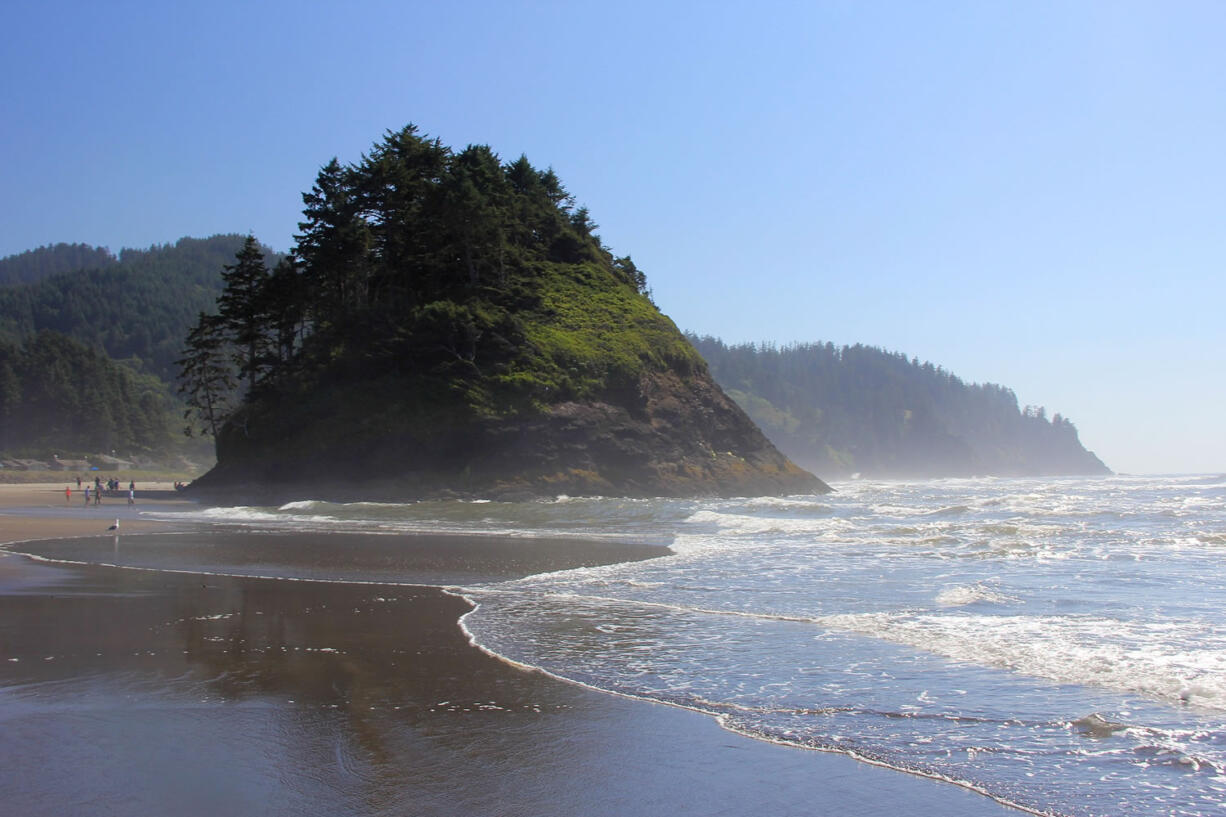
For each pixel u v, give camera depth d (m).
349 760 6.25
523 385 55.91
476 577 16.39
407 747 6.57
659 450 57.97
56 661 9.19
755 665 9.15
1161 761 6.18
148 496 63.81
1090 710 7.36
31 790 5.62
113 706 7.51
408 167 71.12
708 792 5.73
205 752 6.38
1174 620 11.09
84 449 149.75
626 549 21.28
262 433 61.56
